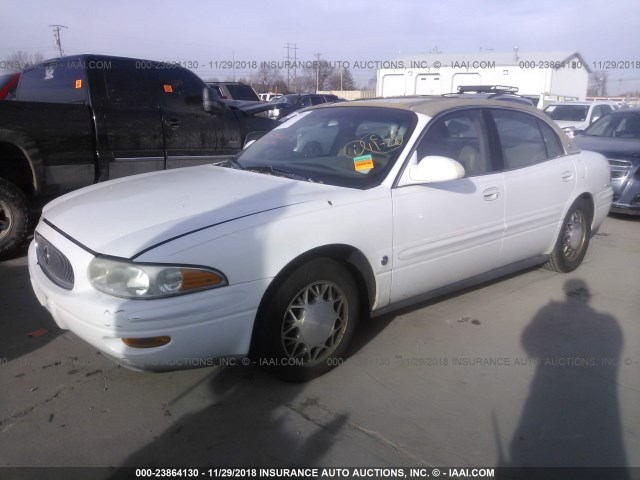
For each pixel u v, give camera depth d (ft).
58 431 9.09
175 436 9.03
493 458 8.64
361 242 10.62
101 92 19.02
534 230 14.74
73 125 18.01
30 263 10.97
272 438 9.03
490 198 13.17
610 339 12.73
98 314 8.54
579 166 16.15
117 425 9.29
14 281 15.52
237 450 8.73
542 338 12.71
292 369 10.25
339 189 10.96
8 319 13.10
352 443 8.95
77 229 9.64
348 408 9.87
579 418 9.68
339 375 10.94
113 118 19.04
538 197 14.60
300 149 13.25
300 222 9.80
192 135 21.34
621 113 30.14
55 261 9.84
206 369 11.06
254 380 10.69
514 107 14.84
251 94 56.70
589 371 11.27
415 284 11.98
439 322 13.43
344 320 10.93
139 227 9.21
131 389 10.33
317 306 10.37
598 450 8.86
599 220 17.62
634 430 9.36
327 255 10.40
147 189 11.28
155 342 8.63
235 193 10.62
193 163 21.53
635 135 28.17
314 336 10.41
